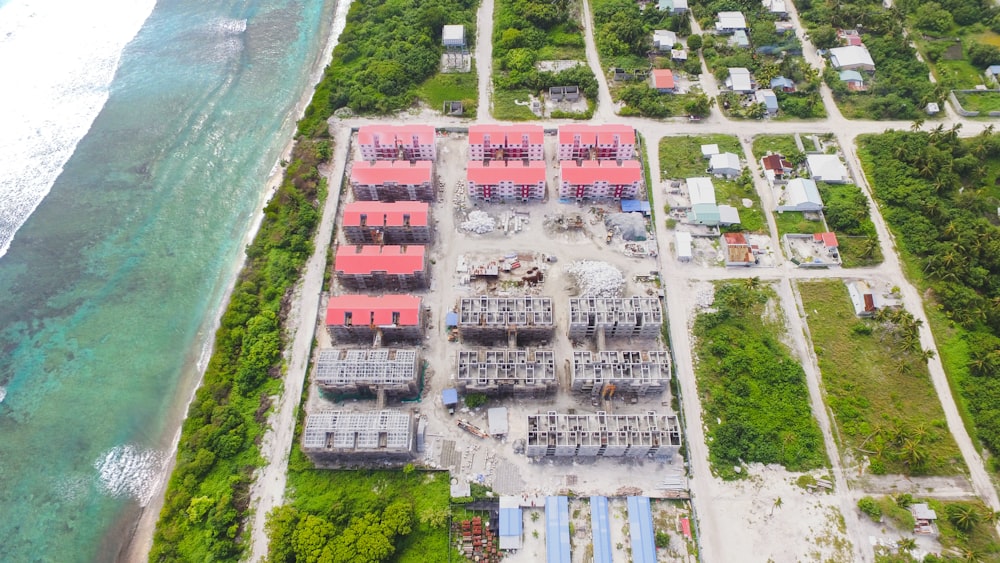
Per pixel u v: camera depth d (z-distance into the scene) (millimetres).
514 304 138500
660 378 127250
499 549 115438
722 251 156250
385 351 131500
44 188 174000
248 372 133875
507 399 132875
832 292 148875
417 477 123250
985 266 147375
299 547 110375
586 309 136875
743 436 126125
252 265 154000
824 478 122625
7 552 118375
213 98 197500
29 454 129500
